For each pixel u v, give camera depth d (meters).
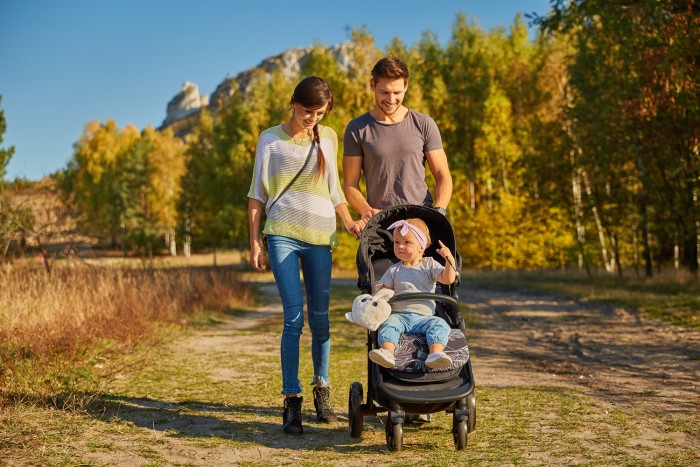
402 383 4.28
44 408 5.18
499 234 35.47
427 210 4.87
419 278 4.72
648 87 15.52
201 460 4.11
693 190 20.67
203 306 15.98
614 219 27.20
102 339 8.64
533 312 16.38
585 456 4.23
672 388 6.89
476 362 8.83
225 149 52.78
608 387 6.98
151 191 73.31
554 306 17.78
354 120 5.21
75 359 7.27
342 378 7.34
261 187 5.17
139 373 7.15
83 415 5.08
